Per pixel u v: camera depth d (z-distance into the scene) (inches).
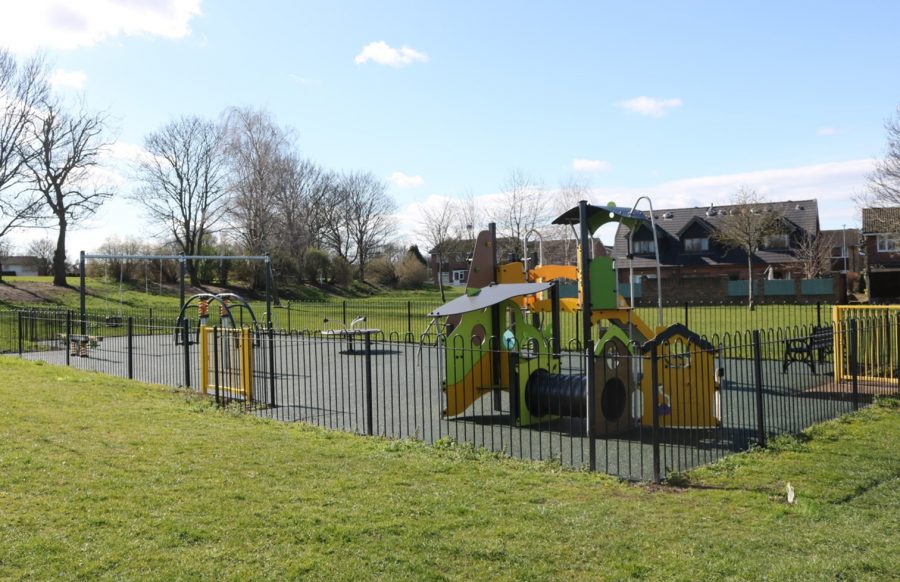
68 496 220.7
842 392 434.3
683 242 2135.8
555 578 167.2
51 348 784.3
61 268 1487.5
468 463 273.4
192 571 168.1
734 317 1083.3
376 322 1143.0
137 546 182.4
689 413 350.6
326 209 3004.4
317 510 211.2
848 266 2436.0
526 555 179.8
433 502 220.2
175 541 185.8
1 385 439.5
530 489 238.1
